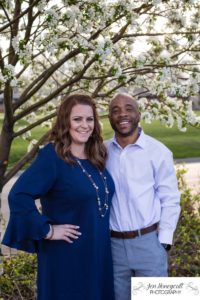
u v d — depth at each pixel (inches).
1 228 245.4
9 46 152.4
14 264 173.6
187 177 425.4
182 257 174.7
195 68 160.4
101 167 117.4
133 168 120.4
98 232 114.7
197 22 162.9
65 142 113.8
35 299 158.2
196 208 194.7
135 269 121.5
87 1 141.5
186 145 666.8
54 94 159.9
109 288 120.0
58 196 113.0
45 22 140.4
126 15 144.5
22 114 161.2
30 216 108.9
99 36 160.9
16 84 137.8
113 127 122.1
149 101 167.0
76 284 114.2
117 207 121.0
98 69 173.9
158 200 123.4
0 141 164.7
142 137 121.7
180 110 166.2
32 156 165.5
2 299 155.3
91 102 116.7
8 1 146.1
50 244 114.3
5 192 383.2
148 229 120.3
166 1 151.9
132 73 160.1
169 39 170.1
